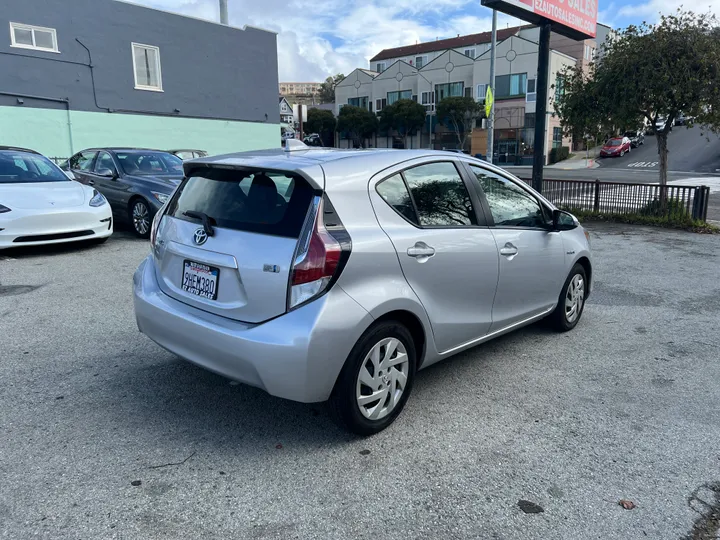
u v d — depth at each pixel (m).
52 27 16.58
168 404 3.57
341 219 2.97
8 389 3.73
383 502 2.64
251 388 3.84
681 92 11.49
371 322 3.00
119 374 4.01
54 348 4.47
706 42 11.46
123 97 18.66
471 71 50.62
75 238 8.09
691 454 3.11
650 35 11.85
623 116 12.38
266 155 3.39
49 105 16.81
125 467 2.87
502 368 4.30
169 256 3.45
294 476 2.83
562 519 2.55
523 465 2.97
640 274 7.53
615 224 12.26
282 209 2.99
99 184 10.24
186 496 2.65
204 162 3.46
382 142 57.66
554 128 47.03
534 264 4.37
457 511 2.59
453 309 3.63
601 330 5.24
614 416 3.54
